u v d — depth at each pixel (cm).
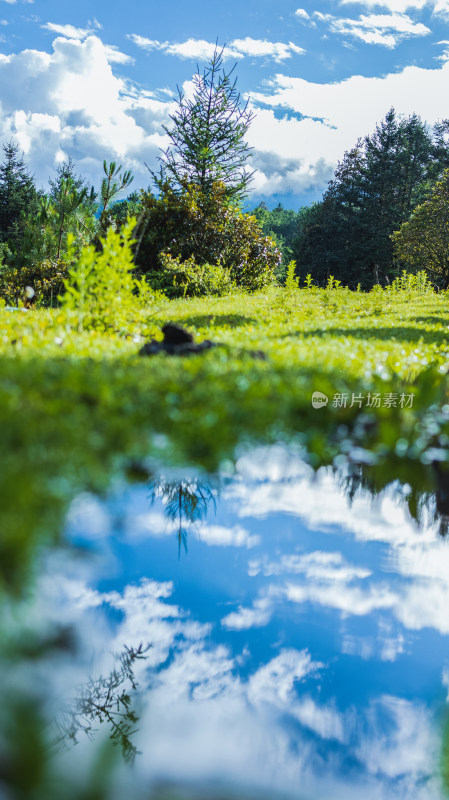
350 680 235
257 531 346
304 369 584
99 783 169
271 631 259
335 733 210
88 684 203
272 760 193
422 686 235
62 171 2747
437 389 554
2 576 222
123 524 309
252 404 458
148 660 229
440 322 1428
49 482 283
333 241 6531
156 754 187
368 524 365
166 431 408
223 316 1217
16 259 2538
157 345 680
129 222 939
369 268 6278
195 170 2583
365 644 256
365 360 682
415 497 407
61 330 752
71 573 252
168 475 377
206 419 420
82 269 898
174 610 262
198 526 340
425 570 312
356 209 6644
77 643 213
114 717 198
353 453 458
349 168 6694
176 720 205
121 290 924
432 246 4534
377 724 212
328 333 969
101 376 491
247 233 2458
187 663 237
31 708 184
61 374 486
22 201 6781
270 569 305
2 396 398
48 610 225
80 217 2434
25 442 325
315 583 299
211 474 395
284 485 405
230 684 229
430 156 6762
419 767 196
